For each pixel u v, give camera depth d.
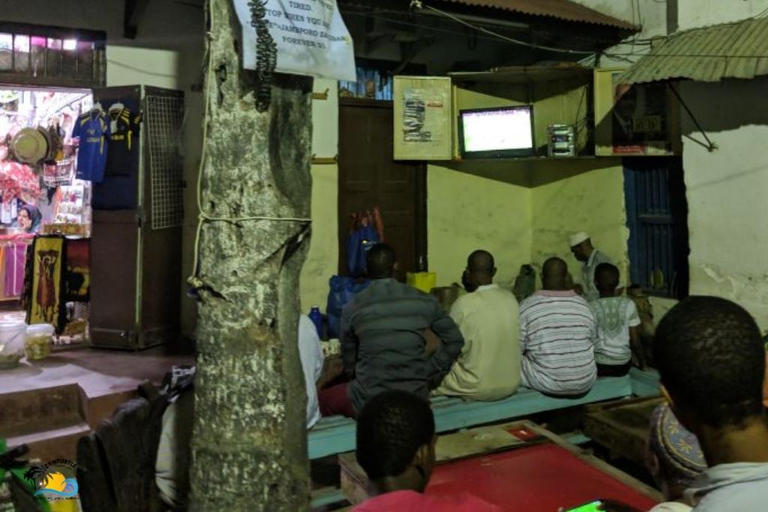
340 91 6.58
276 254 2.04
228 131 2.02
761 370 1.15
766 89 4.95
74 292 5.72
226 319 2.01
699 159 5.47
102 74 5.77
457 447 3.52
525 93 7.49
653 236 6.43
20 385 4.53
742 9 5.10
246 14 1.98
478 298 4.27
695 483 1.22
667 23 6.20
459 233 7.20
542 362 4.38
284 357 2.08
